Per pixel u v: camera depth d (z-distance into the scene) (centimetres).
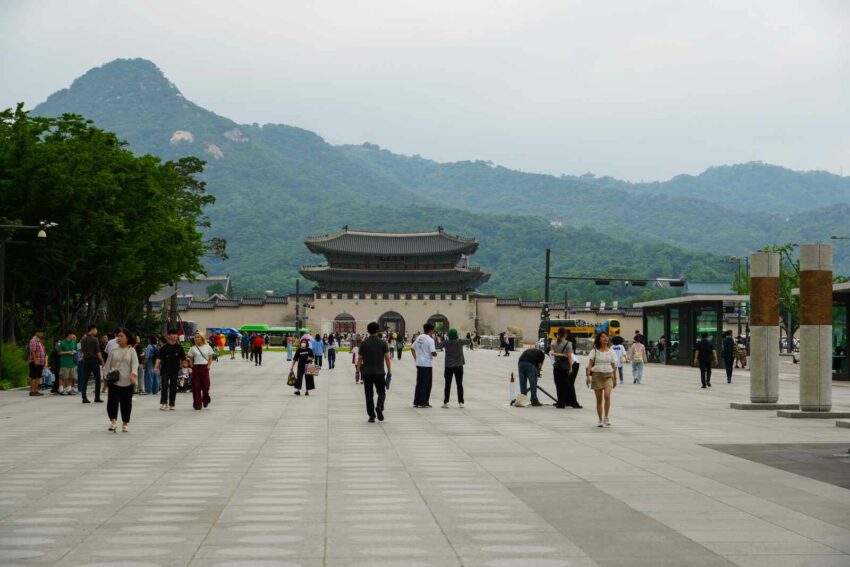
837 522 1207
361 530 1156
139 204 5512
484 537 1116
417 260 17425
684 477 1582
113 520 1220
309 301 17100
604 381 2461
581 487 1478
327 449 1978
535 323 17675
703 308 6700
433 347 3111
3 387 4141
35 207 4791
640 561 999
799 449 1978
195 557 1020
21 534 1137
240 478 1573
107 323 6244
